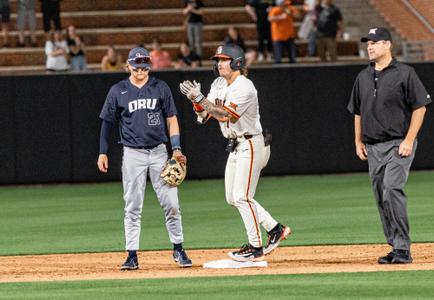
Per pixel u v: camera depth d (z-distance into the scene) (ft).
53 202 126.82
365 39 69.87
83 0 189.88
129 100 70.18
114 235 95.25
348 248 81.97
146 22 190.29
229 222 102.73
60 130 144.66
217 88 70.59
